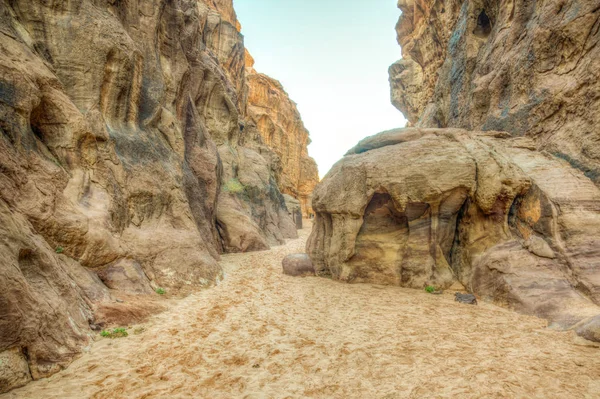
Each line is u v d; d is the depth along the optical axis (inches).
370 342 331.6
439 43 1418.6
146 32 684.1
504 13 844.6
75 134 450.9
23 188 356.2
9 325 231.5
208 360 288.0
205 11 1704.0
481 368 272.1
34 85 401.1
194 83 1085.8
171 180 621.6
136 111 611.2
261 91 2669.8
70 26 509.7
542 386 243.6
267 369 275.4
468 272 544.7
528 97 675.4
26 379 232.1
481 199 529.7
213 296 490.0
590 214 469.4
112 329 331.0
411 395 235.8
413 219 580.7
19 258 280.8
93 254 411.8
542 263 460.1
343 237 621.6
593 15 574.6
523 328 367.9
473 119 857.5
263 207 1251.8
